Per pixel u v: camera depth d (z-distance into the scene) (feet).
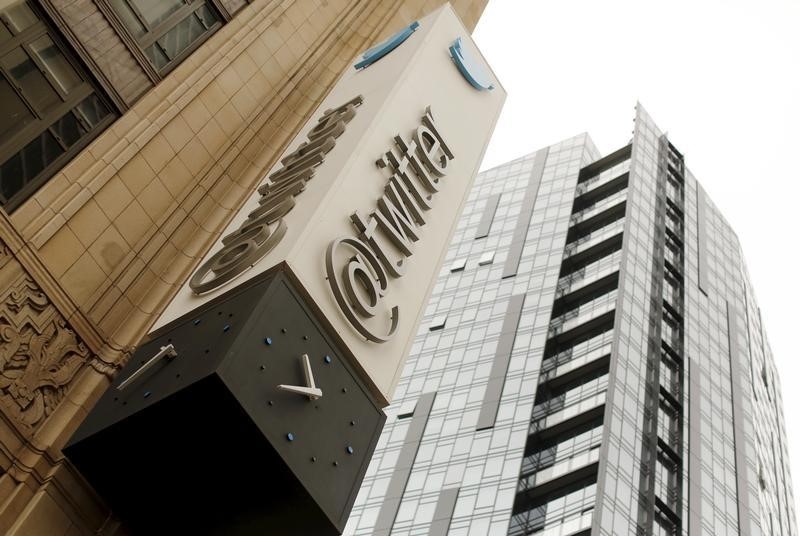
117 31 53.47
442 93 67.41
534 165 385.91
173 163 54.90
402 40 71.51
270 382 39.73
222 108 60.49
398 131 59.67
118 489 40.93
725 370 305.12
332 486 40.55
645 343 268.62
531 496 221.46
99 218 48.65
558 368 258.78
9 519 37.93
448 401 264.72
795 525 343.67
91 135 50.34
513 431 238.27
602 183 348.59
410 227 54.54
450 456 242.37
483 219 356.59
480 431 245.24
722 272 361.10
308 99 68.80
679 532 226.38
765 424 335.88
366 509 241.35
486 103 73.15
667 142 399.85
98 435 39.27
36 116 47.34
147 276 50.21
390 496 240.53
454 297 315.17
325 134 57.82
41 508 39.01
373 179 54.29
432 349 293.64
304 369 41.50
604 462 215.92
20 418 40.45
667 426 257.75
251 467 39.06
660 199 350.23
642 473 225.15
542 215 339.98
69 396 43.27
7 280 41.93
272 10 68.95
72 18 50.55
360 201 52.11
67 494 40.27
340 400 43.32
